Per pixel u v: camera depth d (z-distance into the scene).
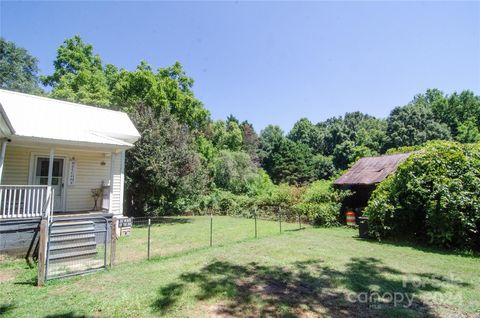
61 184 11.91
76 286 5.29
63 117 12.31
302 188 19.50
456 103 46.44
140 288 5.13
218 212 23.17
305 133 64.88
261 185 30.06
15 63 36.38
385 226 10.16
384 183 11.38
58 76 26.48
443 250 8.45
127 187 17.06
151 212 21.30
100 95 22.19
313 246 9.13
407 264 6.84
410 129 38.97
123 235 12.01
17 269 6.84
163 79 24.98
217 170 28.31
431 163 9.58
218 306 4.33
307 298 4.65
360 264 6.84
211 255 7.86
